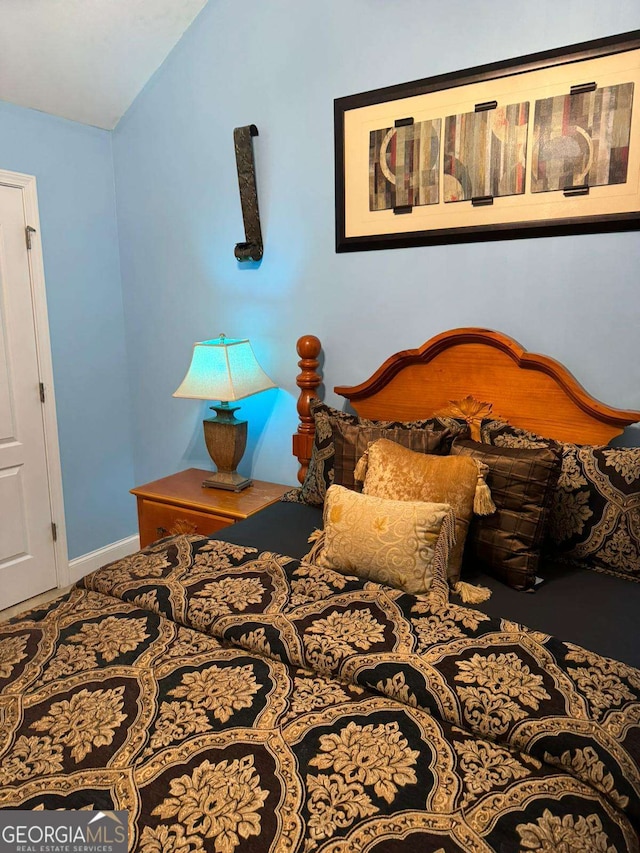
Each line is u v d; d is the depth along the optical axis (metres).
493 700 1.05
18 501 2.79
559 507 1.71
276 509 2.22
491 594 1.55
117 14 2.37
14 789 0.92
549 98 1.90
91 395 3.06
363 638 1.24
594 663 1.14
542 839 0.82
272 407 2.72
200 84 2.63
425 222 2.19
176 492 2.62
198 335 2.92
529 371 2.00
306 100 2.38
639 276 1.86
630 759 0.93
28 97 2.56
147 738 1.01
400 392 2.28
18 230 2.65
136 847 0.81
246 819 0.85
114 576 1.58
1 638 1.33
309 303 2.54
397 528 1.52
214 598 1.42
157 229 2.94
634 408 1.92
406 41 2.12
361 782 0.92
